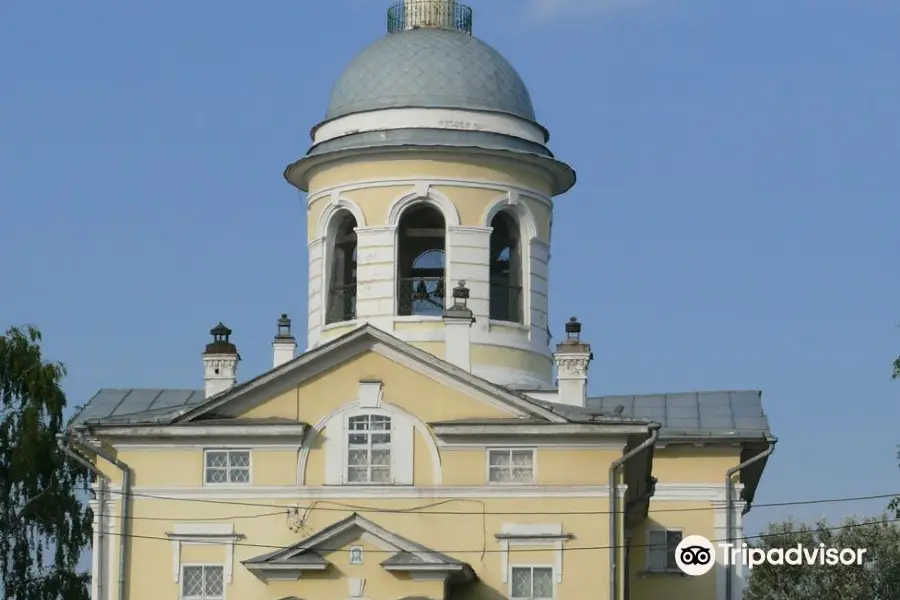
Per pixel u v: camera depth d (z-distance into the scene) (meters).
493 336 62.53
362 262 62.94
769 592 92.44
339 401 56.66
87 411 65.12
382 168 63.16
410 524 55.84
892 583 90.44
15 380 75.94
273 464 56.44
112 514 57.03
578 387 60.09
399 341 56.38
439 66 64.38
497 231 64.44
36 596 74.75
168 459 56.72
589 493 55.53
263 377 56.66
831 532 92.88
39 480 75.38
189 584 56.22
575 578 55.31
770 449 63.53
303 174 65.19
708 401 67.94
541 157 63.78
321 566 54.66
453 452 56.09
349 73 65.38
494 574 55.50
